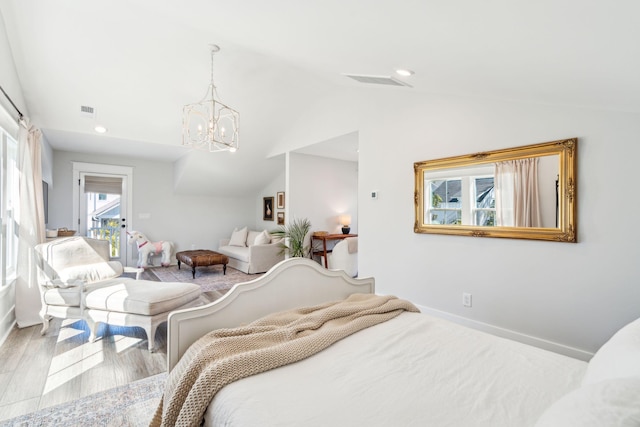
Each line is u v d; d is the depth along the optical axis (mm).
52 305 2869
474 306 2928
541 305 2520
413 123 3410
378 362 1308
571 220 2328
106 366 2336
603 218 2219
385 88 3559
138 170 6301
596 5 991
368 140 3898
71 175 5672
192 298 3008
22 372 2236
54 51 3109
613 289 2188
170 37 3104
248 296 1789
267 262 5887
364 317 1749
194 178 6301
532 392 1102
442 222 3141
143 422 1727
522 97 2398
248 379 1159
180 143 5039
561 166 2379
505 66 1796
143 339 2826
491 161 2781
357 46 2104
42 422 1712
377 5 1440
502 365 1292
